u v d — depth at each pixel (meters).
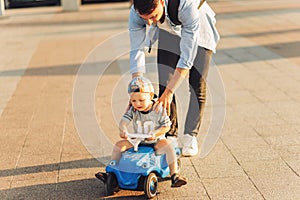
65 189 3.95
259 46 9.26
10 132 5.31
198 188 3.89
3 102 6.44
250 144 4.76
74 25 12.82
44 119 5.70
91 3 18.25
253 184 3.92
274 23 11.66
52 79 7.50
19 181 4.12
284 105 5.91
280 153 4.52
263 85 6.77
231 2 16.44
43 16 15.09
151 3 3.46
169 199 3.73
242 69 7.65
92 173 4.23
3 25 13.42
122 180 3.71
